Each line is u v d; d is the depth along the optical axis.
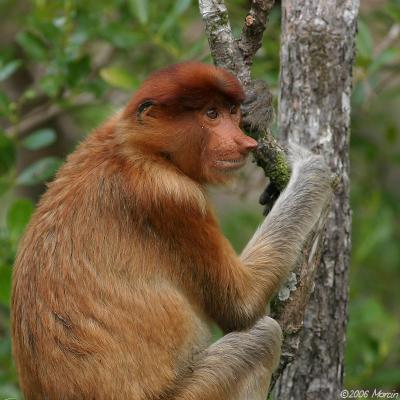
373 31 19.70
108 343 10.41
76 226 10.62
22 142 16.39
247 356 11.12
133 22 17.84
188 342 10.97
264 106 11.20
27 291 10.62
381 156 19.42
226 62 10.99
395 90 18.89
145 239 10.72
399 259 19.42
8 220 14.55
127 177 10.77
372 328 16.12
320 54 11.80
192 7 18.42
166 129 10.80
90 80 17.67
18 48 20.86
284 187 11.77
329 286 12.19
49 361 10.41
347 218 12.21
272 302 11.66
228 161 10.73
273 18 17.00
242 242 18.67
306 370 12.27
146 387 10.57
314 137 11.91
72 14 16.69
